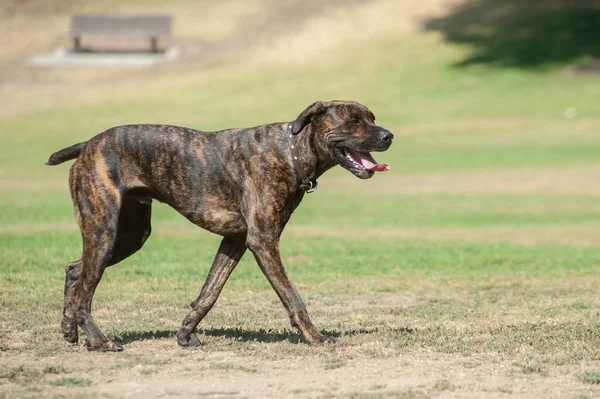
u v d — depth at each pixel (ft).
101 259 27.50
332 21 221.66
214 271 28.84
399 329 31.78
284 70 190.39
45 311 34.32
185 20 230.07
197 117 154.92
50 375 24.56
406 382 24.12
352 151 28.25
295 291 28.19
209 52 208.23
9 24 229.86
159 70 195.83
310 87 176.04
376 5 230.07
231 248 28.99
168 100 170.09
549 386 23.79
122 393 22.79
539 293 41.16
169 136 28.14
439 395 22.79
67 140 140.87
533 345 28.66
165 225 70.54
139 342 29.12
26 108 168.25
